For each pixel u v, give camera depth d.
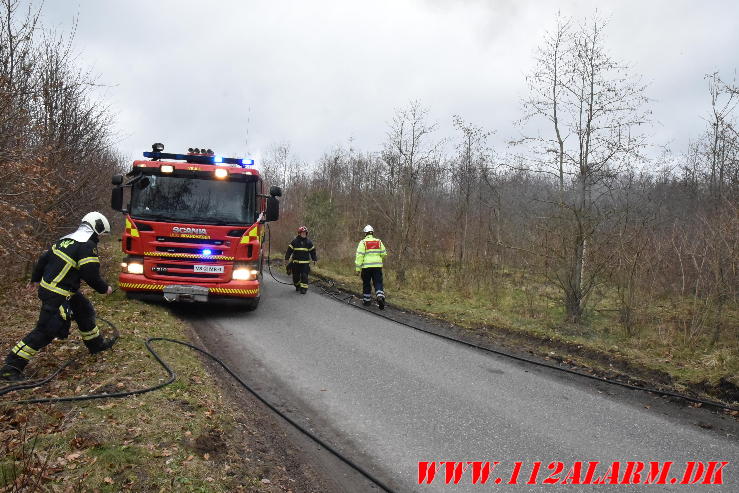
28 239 7.08
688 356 7.54
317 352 7.25
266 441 4.41
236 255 8.78
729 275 8.19
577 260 9.43
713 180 14.14
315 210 20.56
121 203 8.55
